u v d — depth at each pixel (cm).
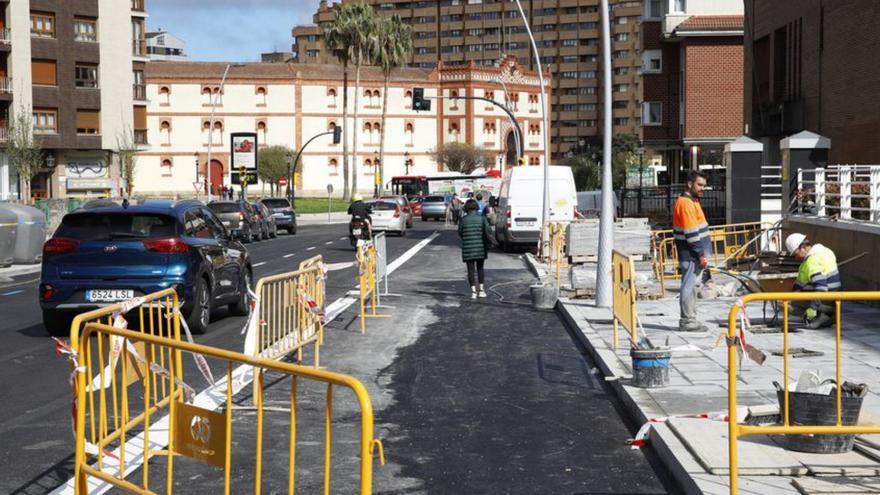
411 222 6034
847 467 647
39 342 1387
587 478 709
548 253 2927
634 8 15275
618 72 15350
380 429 864
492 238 4009
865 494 600
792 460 668
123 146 7094
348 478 707
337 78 11000
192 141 10600
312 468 731
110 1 6988
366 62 9756
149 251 1401
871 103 2686
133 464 720
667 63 5631
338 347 1348
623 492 675
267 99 10756
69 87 6756
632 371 1024
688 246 1363
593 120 15675
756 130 3969
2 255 2931
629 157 9525
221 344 1348
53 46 6656
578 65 15712
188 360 1223
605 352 1202
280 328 1093
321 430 852
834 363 1085
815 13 3206
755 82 4053
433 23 16600
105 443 636
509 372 1153
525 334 1479
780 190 3050
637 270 2438
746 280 1485
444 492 677
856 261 1661
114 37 7025
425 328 1545
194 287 1420
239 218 4284
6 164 6456
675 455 703
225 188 8162
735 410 591
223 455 493
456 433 849
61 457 761
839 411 642
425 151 11469
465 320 1645
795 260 1583
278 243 4362
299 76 10812
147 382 566
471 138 11350
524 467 740
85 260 1405
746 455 681
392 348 1339
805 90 3331
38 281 2577
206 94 10619
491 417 913
